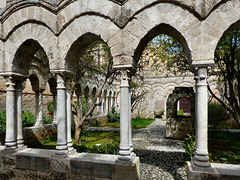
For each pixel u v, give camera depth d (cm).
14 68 471
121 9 388
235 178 321
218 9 342
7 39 470
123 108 393
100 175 385
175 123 1034
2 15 464
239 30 595
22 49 476
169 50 882
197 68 352
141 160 660
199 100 350
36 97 908
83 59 984
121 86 395
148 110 2136
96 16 405
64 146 426
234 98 642
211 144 854
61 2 417
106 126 1505
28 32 452
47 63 947
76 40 421
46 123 1061
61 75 433
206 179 330
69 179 404
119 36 391
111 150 675
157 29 399
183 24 356
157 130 1320
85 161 395
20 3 443
